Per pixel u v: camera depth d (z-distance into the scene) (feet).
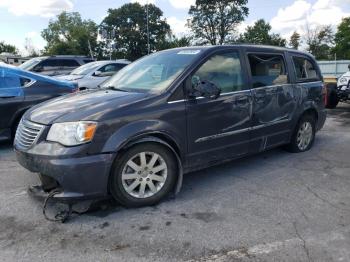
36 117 13.15
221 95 15.40
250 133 16.80
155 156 13.51
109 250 10.75
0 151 21.36
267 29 263.70
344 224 12.12
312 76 20.95
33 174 17.07
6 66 21.88
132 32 268.82
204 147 15.01
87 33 278.67
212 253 10.53
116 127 12.54
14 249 10.84
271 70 18.11
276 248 10.71
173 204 13.76
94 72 40.22
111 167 12.62
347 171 17.49
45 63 51.55
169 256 10.43
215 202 13.93
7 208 13.42
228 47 16.39
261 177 16.65
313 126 21.01
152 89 14.48
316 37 215.10
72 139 12.02
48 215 12.85
